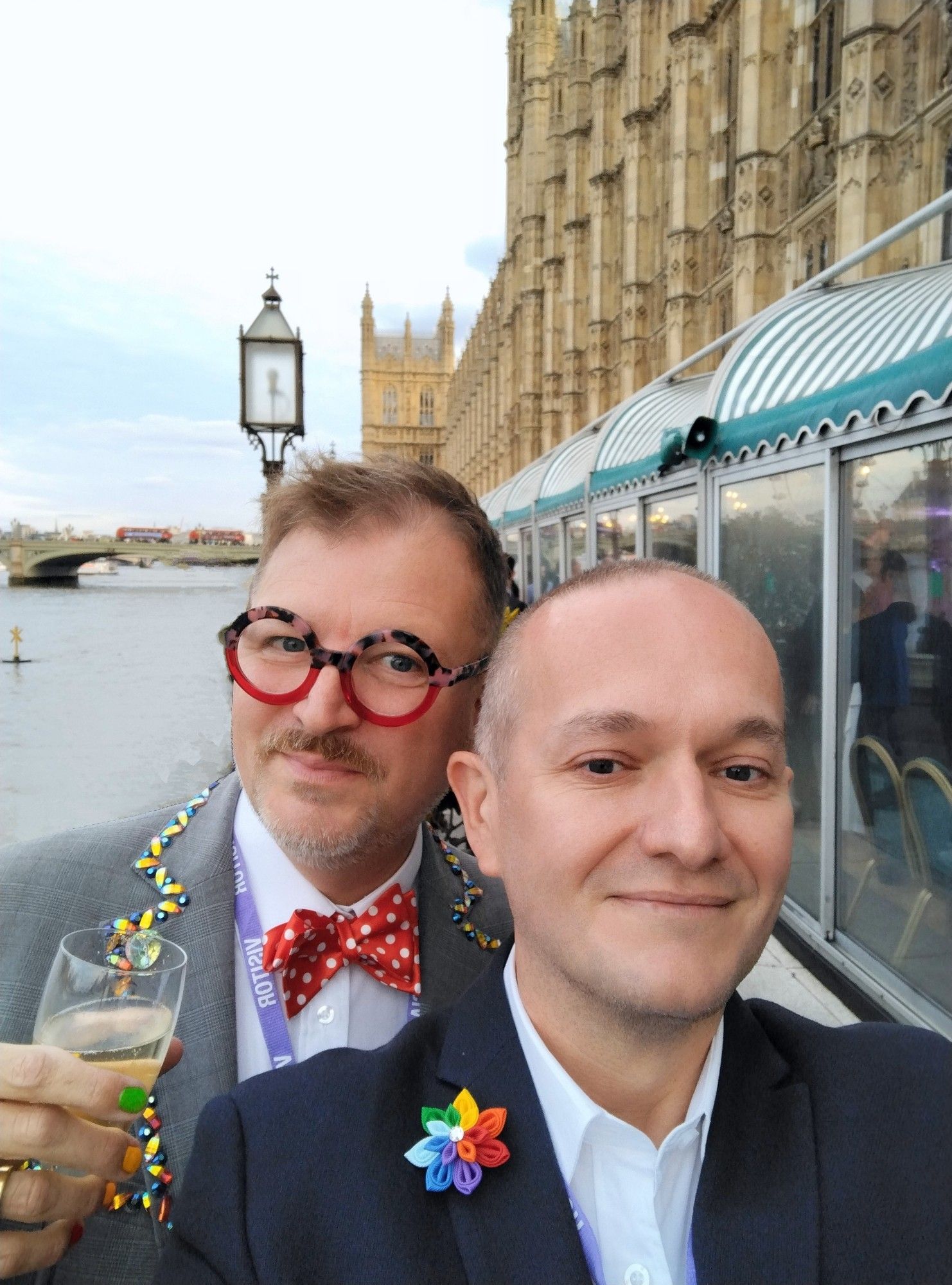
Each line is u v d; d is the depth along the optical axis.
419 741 1.42
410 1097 1.12
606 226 33.88
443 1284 0.97
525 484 16.08
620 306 33.31
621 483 8.02
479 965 1.64
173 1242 1.05
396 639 1.37
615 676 1.00
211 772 10.65
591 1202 1.06
